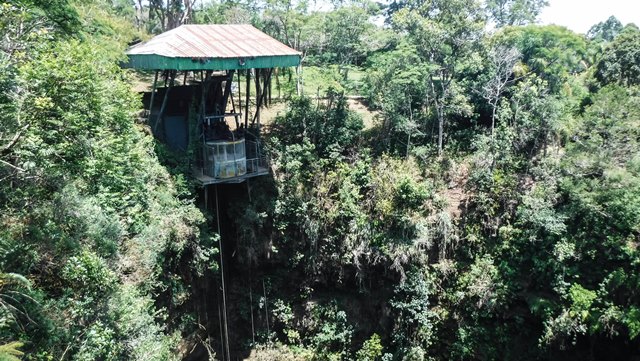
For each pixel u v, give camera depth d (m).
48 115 12.27
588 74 30.77
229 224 26.52
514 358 23.42
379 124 29.97
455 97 27.14
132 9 46.94
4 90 11.48
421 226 24.81
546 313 22.08
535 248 23.73
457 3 26.78
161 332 17.94
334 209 25.98
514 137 26.03
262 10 39.12
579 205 22.31
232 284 26.89
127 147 17.05
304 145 26.52
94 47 17.52
